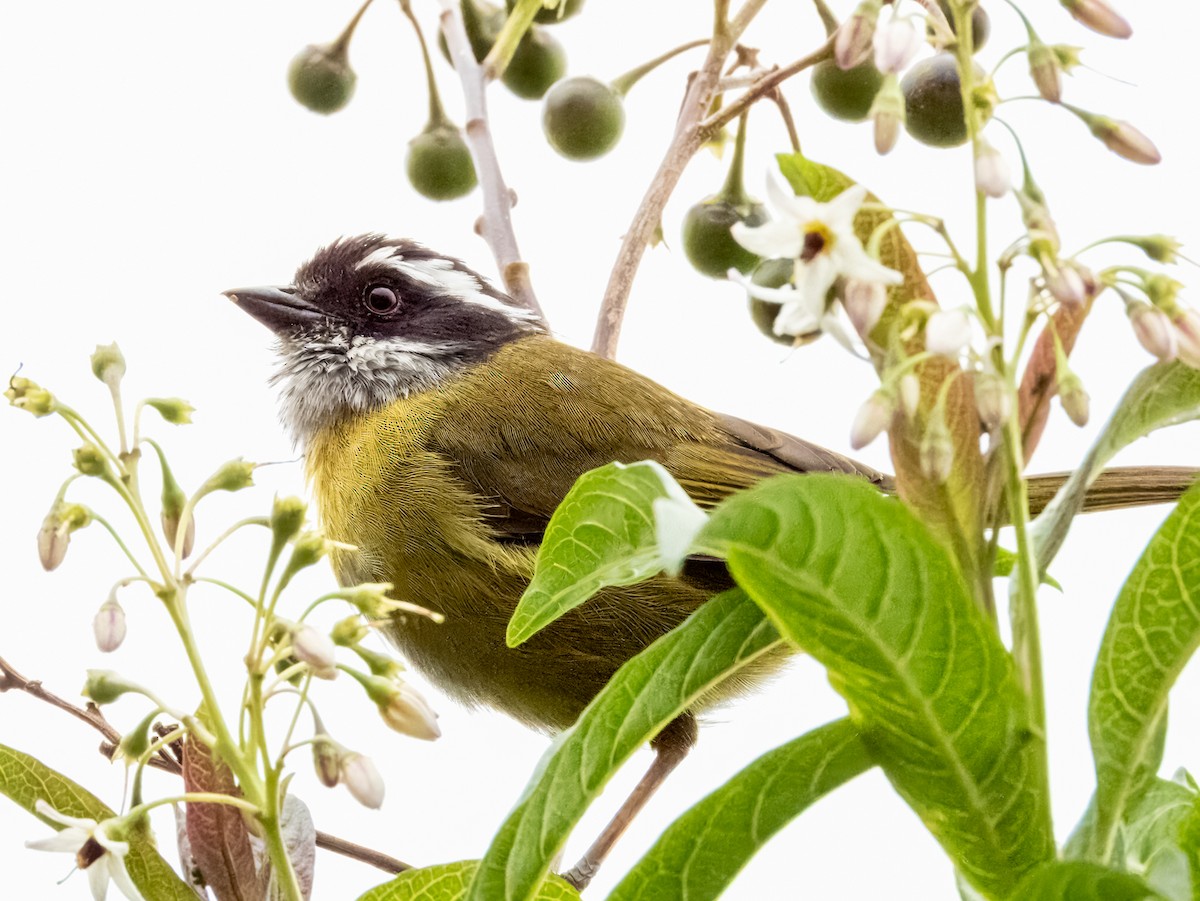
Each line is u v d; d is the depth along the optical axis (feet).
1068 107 13.33
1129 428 14.30
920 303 12.45
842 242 12.42
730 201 28.07
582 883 28.58
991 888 13.08
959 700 12.39
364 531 31.76
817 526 11.41
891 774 13.14
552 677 30.37
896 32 12.77
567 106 27.89
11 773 15.01
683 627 14.23
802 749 13.50
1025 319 12.60
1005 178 12.38
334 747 14.28
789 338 25.31
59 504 14.40
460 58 30.14
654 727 13.98
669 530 10.66
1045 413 14.23
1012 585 13.60
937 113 22.54
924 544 11.50
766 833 13.67
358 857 22.41
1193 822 13.80
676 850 13.83
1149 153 13.14
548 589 13.79
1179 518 13.46
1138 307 12.41
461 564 31.07
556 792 13.75
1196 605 13.50
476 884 13.61
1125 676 13.73
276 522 14.23
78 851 13.96
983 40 22.38
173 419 15.15
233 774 16.01
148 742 14.75
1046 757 12.64
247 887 15.94
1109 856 13.61
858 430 12.25
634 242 27.09
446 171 30.35
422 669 31.63
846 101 26.04
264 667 14.20
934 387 13.14
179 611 14.40
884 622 11.98
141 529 14.49
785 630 12.21
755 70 28.25
